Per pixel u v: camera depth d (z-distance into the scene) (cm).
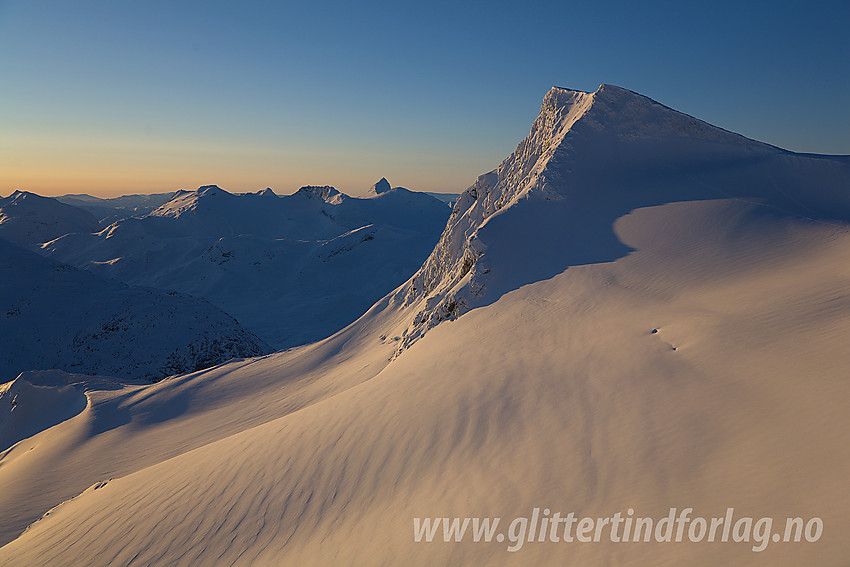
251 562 1074
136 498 1653
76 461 3350
